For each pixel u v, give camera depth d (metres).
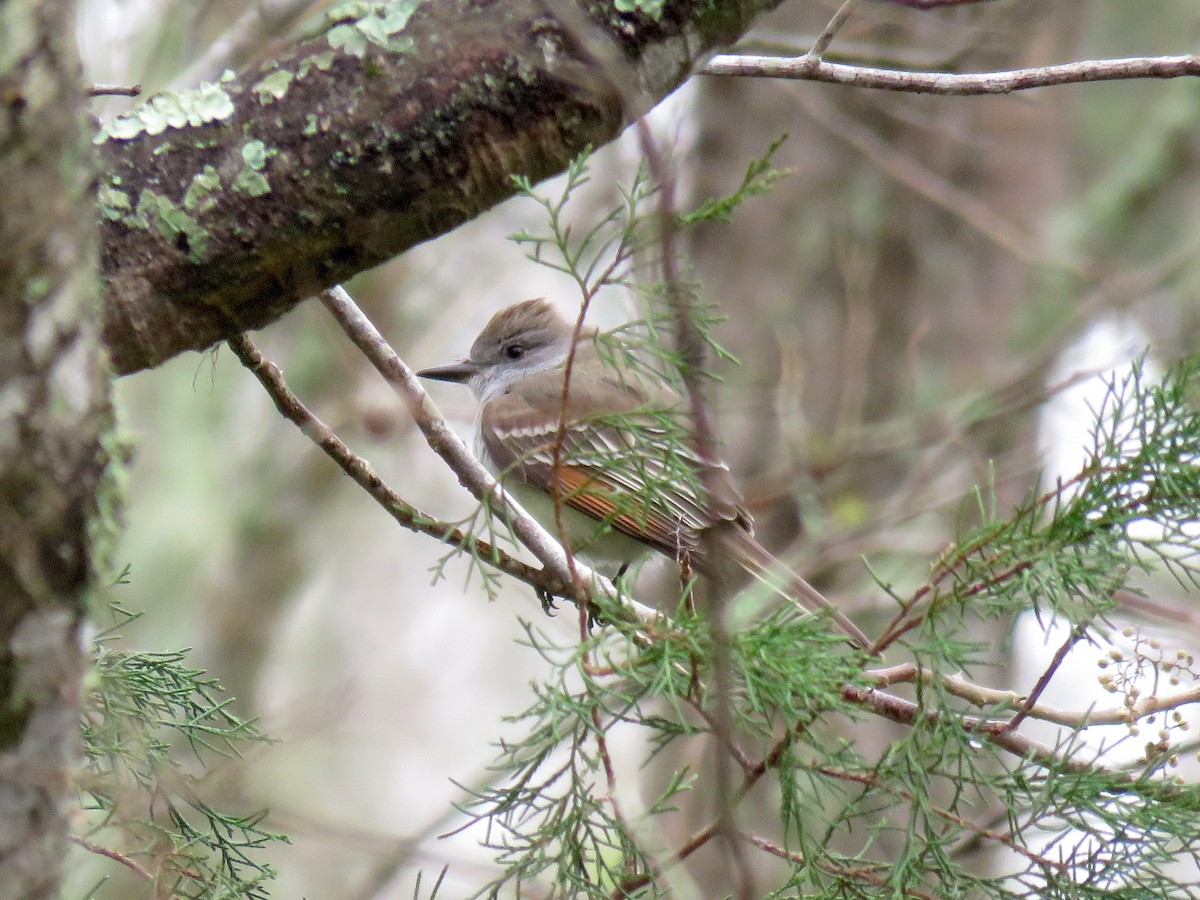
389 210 6.03
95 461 4.28
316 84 5.96
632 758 15.31
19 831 4.18
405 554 23.22
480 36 5.96
